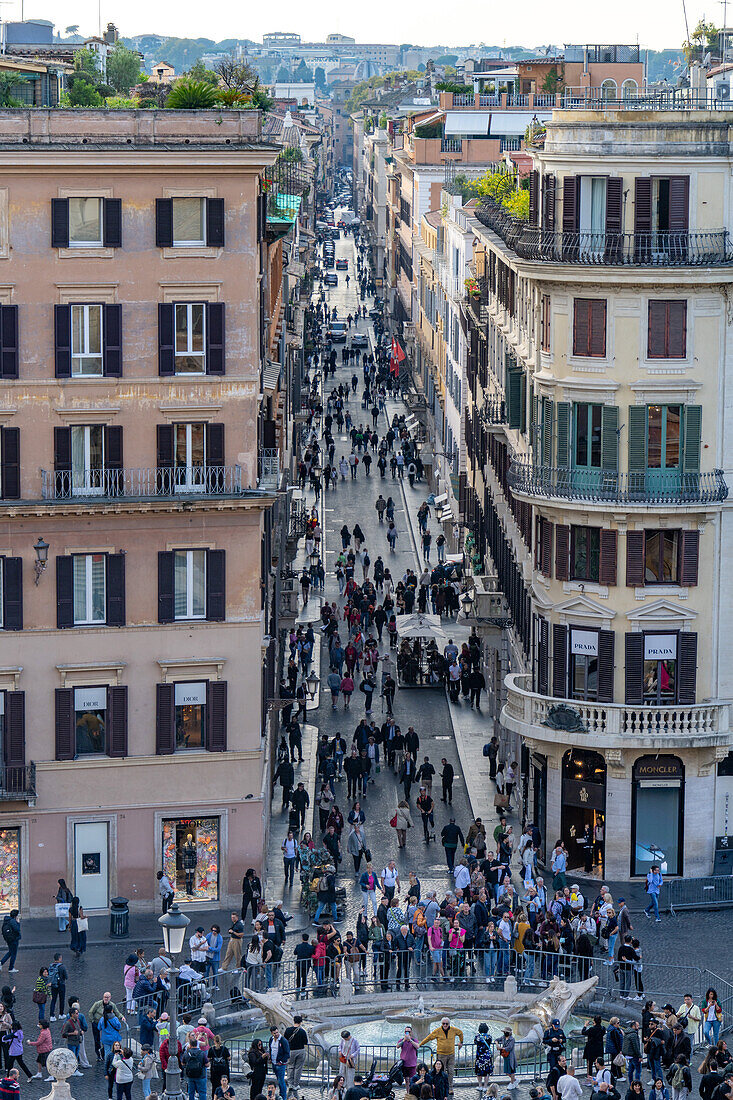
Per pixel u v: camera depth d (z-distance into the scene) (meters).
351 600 161.50
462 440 182.50
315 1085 79.25
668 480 102.38
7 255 95.19
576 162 101.12
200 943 87.94
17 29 177.88
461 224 192.25
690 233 100.31
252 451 99.69
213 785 101.06
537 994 87.06
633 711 103.25
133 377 97.62
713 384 102.12
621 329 101.62
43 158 94.31
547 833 107.50
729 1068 71.06
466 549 161.12
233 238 97.88
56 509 96.25
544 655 107.56
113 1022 79.94
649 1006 78.75
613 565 103.44
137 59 197.50
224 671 100.50
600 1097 69.88
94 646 98.62
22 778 97.88
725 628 104.62
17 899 99.38
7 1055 77.69
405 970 89.69
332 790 122.56
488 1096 71.81
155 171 96.19
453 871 105.75
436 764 127.50
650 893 99.50
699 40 152.62
